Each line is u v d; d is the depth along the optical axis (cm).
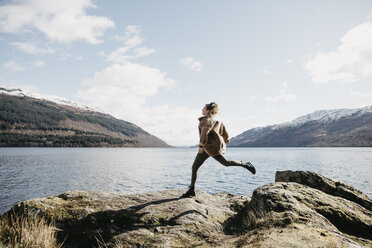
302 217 336
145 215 397
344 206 399
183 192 527
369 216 389
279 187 439
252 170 453
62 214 402
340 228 356
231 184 2603
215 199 537
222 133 462
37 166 5041
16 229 361
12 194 2192
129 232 355
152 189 2348
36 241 340
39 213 405
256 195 429
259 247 257
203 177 3231
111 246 329
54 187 2531
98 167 4878
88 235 367
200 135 464
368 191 2164
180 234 345
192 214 404
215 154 434
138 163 6119
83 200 450
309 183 515
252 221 371
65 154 10906
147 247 315
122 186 2539
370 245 302
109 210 409
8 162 6078
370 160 6662
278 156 9388
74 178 3181
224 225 401
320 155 10038
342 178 3016
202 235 348
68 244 363
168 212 409
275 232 297
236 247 278
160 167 4928
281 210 363
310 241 262
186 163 6175
